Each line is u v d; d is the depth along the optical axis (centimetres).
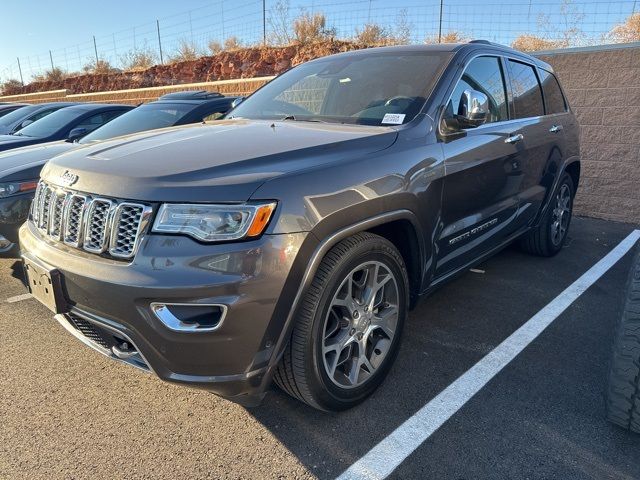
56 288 226
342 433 244
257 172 213
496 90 370
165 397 275
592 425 248
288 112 346
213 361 202
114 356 227
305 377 226
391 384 283
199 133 285
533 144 401
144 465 224
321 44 1819
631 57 622
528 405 264
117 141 283
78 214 228
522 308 384
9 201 404
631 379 223
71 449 234
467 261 344
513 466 221
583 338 337
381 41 1697
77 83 2827
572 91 670
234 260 196
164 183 206
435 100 301
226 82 1478
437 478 215
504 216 376
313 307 219
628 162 646
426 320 362
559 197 492
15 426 250
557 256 511
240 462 226
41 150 467
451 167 293
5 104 1589
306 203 212
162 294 194
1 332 349
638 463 223
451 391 276
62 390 281
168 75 2359
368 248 240
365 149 252
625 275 456
